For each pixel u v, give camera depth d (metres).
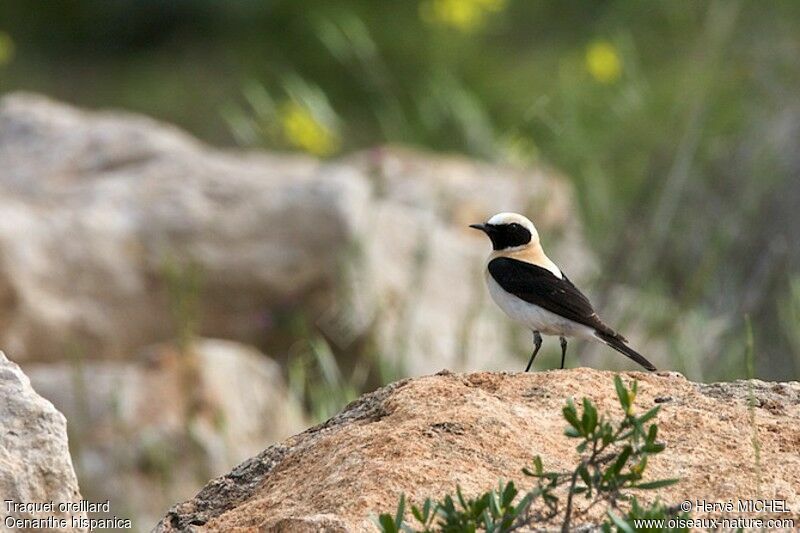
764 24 19.80
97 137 17.97
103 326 15.77
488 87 25.66
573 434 5.86
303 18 29.41
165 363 13.98
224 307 16.19
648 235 16.06
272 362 15.89
